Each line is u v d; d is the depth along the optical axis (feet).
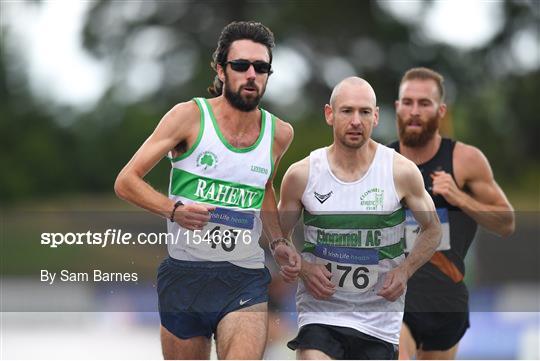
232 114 56.54
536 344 80.48
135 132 274.77
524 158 290.15
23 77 288.92
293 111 270.05
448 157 68.08
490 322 80.94
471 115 284.82
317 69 272.10
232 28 56.08
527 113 288.92
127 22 287.89
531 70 291.79
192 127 56.34
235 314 57.52
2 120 276.21
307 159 58.85
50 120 284.00
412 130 67.62
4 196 267.80
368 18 273.54
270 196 59.47
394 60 280.10
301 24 268.21
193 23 277.85
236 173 56.54
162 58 279.28
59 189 276.00
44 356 67.97
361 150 58.13
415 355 69.36
